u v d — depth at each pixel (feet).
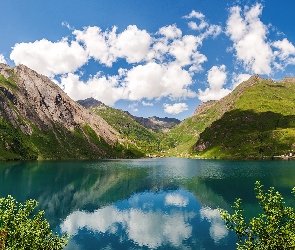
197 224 198.18
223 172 512.63
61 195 306.35
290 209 63.05
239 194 297.94
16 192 316.19
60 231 185.68
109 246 159.63
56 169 590.14
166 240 168.55
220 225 195.42
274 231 61.72
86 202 272.51
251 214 212.84
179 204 259.60
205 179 421.59
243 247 63.82
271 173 471.21
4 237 63.98
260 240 62.54
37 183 385.09
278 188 317.83
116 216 222.28
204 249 153.69
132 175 492.13
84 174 505.25
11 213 69.97
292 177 410.72
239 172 501.56
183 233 180.14
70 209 245.45
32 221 72.84
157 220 209.97
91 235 178.60
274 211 63.46
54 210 242.17
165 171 561.43
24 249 65.31
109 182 404.16
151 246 159.43
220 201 266.16
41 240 70.54
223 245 159.02
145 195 304.91
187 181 406.82
